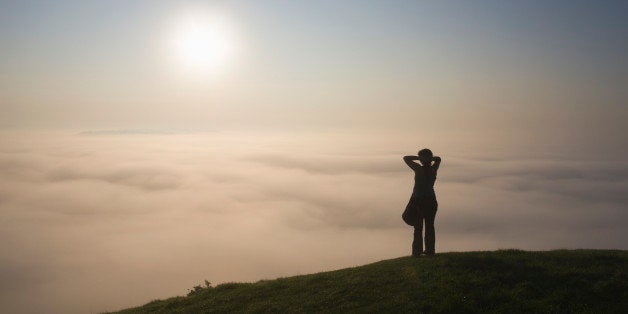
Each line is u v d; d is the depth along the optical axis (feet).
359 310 35.37
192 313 43.55
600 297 32.42
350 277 43.42
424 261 42.29
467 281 36.42
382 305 35.37
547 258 40.86
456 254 43.75
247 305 42.39
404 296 36.14
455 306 33.01
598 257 40.09
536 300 32.65
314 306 38.42
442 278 37.55
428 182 43.62
